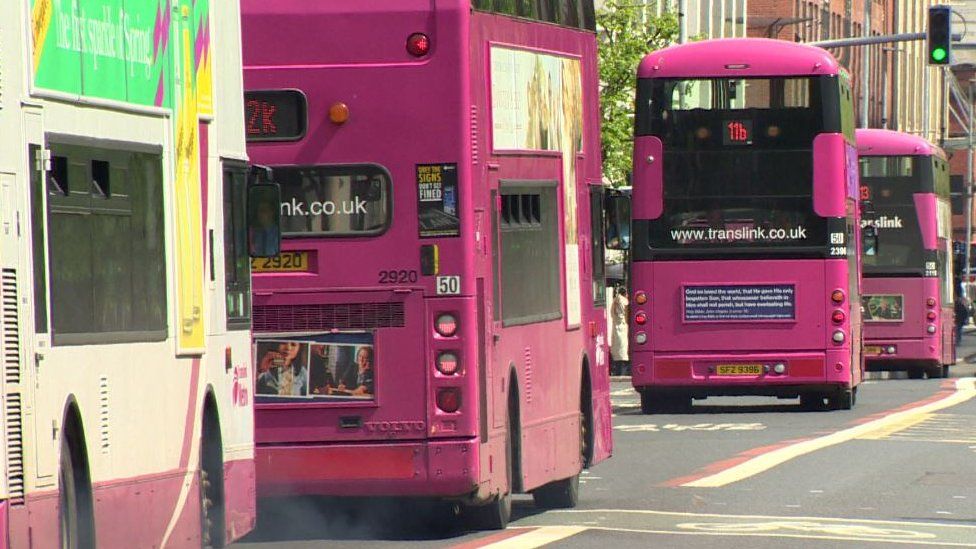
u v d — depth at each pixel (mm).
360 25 36344
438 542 36188
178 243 29875
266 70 36469
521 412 38938
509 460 38000
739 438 62906
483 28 37125
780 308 73750
